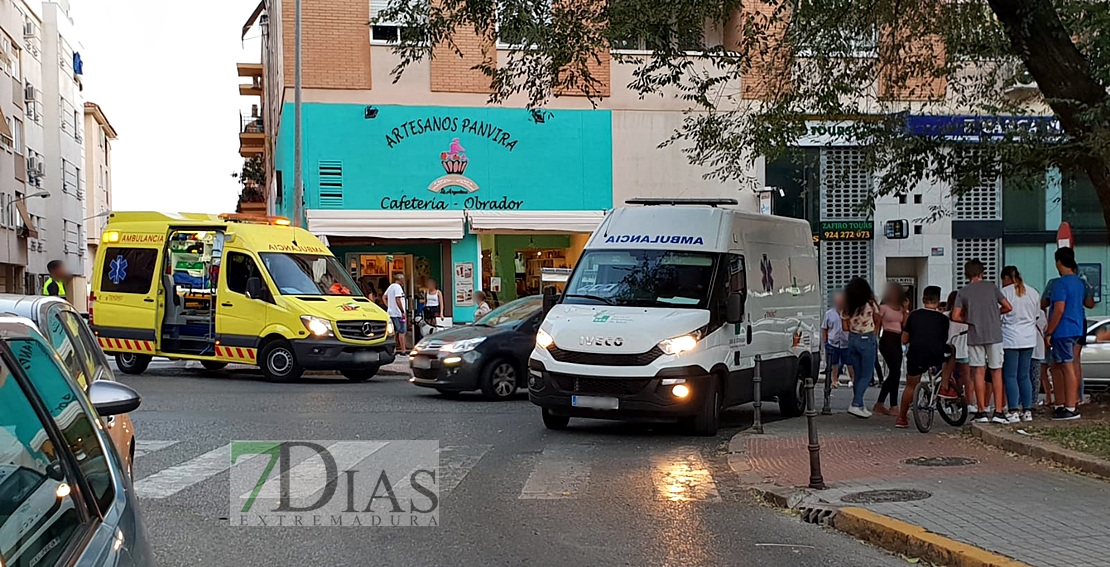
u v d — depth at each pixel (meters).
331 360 16.70
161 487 8.22
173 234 17.92
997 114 13.30
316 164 22.38
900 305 13.34
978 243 24.56
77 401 3.71
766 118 13.16
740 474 9.10
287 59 22.77
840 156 22.14
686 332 11.16
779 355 13.37
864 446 10.35
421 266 23.66
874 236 24.16
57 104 50.03
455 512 7.57
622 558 6.35
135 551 3.13
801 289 14.41
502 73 12.46
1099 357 16.62
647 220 12.68
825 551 6.61
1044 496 7.63
